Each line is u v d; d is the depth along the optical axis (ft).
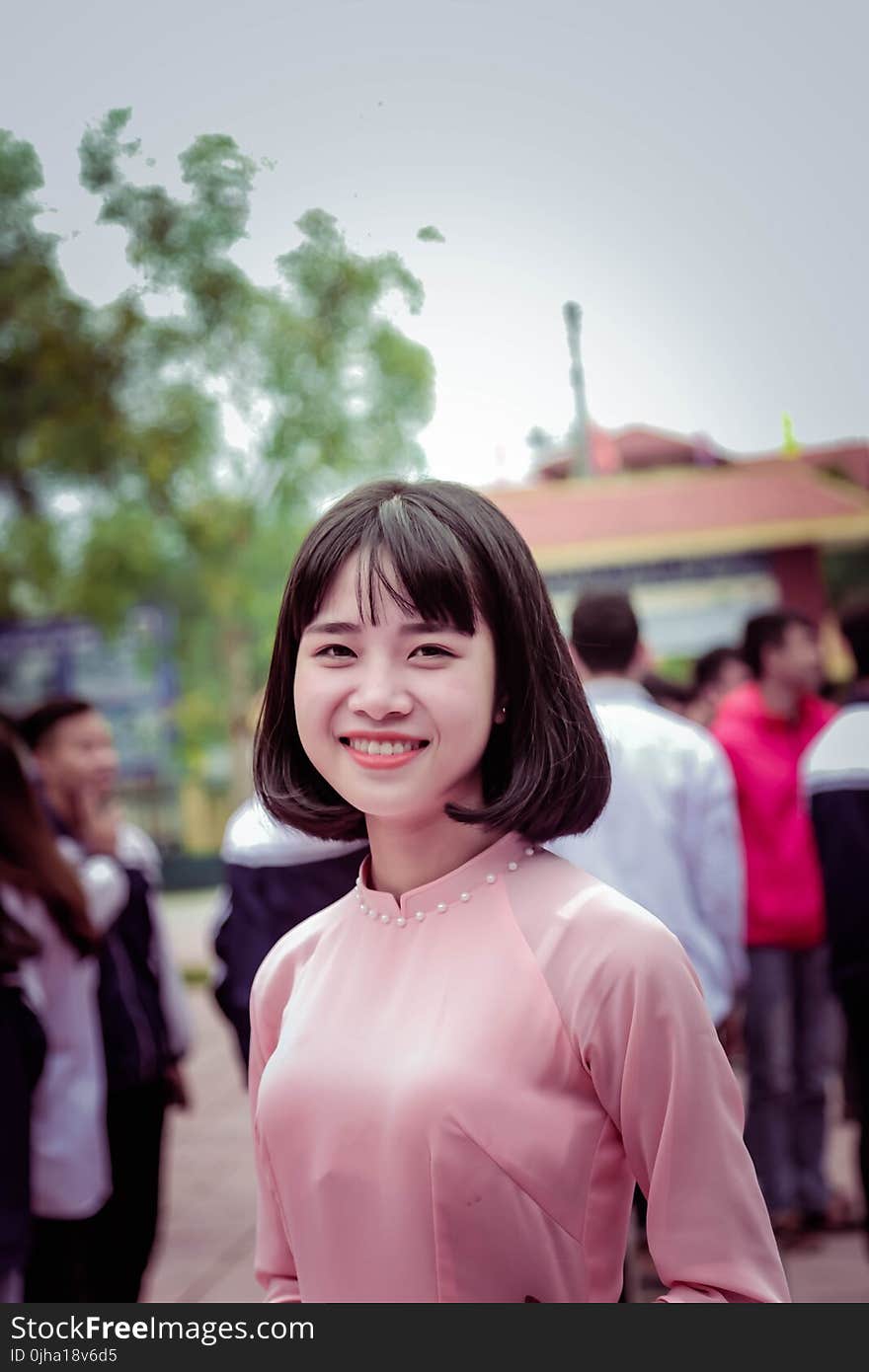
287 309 27.37
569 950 4.12
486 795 4.55
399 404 30.99
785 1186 13.04
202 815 50.90
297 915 9.04
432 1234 4.00
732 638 35.96
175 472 34.73
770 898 12.99
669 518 34.30
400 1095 4.07
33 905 8.88
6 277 25.55
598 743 4.51
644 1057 3.99
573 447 35.68
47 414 32.32
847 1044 10.71
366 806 4.32
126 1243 10.27
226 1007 9.14
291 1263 4.79
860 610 10.89
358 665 4.28
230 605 40.98
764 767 13.21
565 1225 4.01
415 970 4.32
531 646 4.37
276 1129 4.39
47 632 49.57
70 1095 9.06
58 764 10.40
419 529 4.24
